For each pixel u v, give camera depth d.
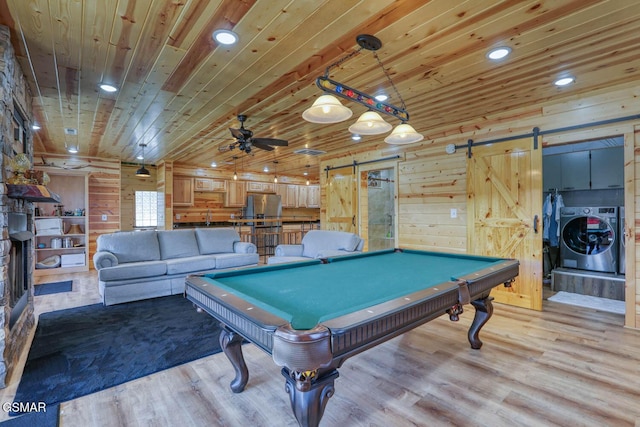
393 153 5.35
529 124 3.78
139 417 1.81
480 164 4.21
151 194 7.82
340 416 1.82
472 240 4.29
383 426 1.73
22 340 2.70
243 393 2.06
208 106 3.64
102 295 4.02
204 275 2.10
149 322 3.37
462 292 1.84
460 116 4.09
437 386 2.12
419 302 1.52
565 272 4.55
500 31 2.16
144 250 4.64
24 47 2.35
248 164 7.98
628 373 2.28
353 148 5.96
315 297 1.73
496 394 2.02
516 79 2.96
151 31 2.16
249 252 5.30
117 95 3.30
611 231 4.34
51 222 5.96
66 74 2.80
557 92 3.31
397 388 2.10
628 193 3.14
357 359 2.51
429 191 4.82
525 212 3.83
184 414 1.84
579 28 2.13
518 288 3.89
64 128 4.54
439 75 2.84
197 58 2.53
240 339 2.07
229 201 8.70
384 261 2.93
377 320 1.30
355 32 2.17
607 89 3.22
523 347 2.71
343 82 2.98
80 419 1.79
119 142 5.42
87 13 1.96
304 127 4.51
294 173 9.80
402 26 2.09
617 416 1.80
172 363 2.46
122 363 2.46
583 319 3.40
